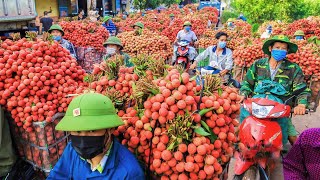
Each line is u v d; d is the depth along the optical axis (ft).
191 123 6.59
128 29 37.99
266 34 33.88
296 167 6.50
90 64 23.62
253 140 10.21
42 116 9.40
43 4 59.31
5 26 25.67
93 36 23.48
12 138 10.30
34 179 10.44
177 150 6.56
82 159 6.71
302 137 6.24
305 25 33.94
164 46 24.62
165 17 52.08
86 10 72.90
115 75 8.98
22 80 9.63
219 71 17.42
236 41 25.76
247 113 12.01
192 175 6.57
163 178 6.85
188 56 23.94
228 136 7.27
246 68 19.15
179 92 6.71
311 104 15.38
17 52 9.96
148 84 6.96
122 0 89.04
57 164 7.21
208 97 7.11
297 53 15.43
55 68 10.17
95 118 6.11
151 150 6.95
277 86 11.51
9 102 9.40
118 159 6.55
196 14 59.06
